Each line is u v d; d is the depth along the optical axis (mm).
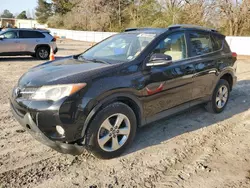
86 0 39562
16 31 13055
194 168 3254
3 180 2910
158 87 3764
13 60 13352
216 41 5117
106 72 3281
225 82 5234
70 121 2959
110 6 37875
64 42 27578
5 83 7648
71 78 3090
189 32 4520
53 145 3076
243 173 3158
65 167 3221
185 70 4164
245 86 7672
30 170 3127
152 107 3781
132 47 3971
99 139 3225
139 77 3506
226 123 4754
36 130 3057
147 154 3576
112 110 3254
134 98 3480
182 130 4398
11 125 4449
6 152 3521
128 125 3496
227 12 21906
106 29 37531
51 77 3221
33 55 13688
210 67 4703
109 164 3309
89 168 3213
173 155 3566
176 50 4203
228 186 2896
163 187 2873
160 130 4383
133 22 32531
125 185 2896
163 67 3840
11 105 3512
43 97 3012
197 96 4594
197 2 23453
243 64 12273
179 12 25672
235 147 3838
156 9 30625
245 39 15992
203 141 4016
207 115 5137
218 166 3309
